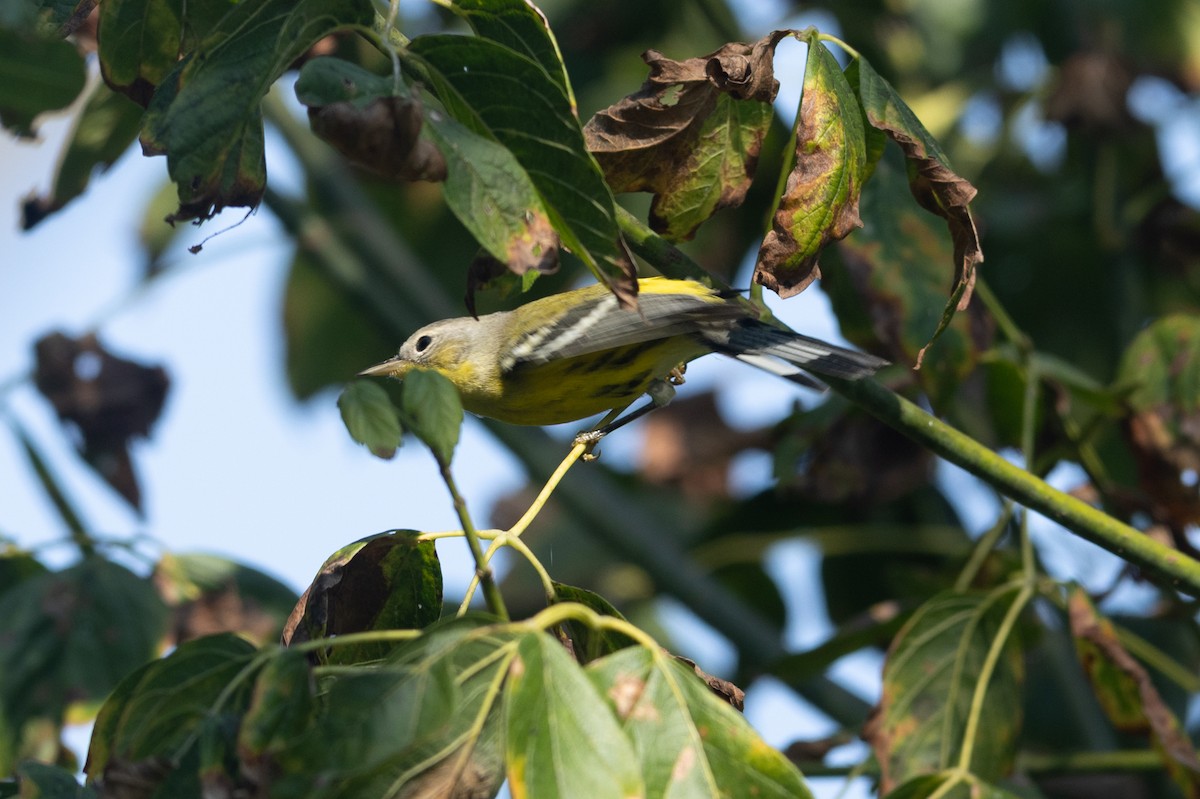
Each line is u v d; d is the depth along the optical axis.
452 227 15.85
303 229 14.16
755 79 7.30
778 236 6.99
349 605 7.29
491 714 5.85
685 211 8.12
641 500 15.70
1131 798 12.78
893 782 8.89
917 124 7.22
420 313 14.38
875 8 14.73
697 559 13.54
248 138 6.53
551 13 14.74
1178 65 13.49
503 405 12.50
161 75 7.47
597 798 5.29
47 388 12.48
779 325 9.10
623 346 11.34
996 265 14.52
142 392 12.62
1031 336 14.47
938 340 10.06
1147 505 10.80
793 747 10.53
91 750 6.20
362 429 5.34
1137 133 13.56
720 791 5.70
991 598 9.29
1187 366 10.59
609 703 5.77
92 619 10.40
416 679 5.50
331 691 5.49
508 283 7.78
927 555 14.08
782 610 14.55
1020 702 9.12
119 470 12.69
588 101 14.38
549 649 5.53
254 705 5.49
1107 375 14.17
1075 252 14.38
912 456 11.98
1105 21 13.59
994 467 8.12
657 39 14.77
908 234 9.74
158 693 5.97
